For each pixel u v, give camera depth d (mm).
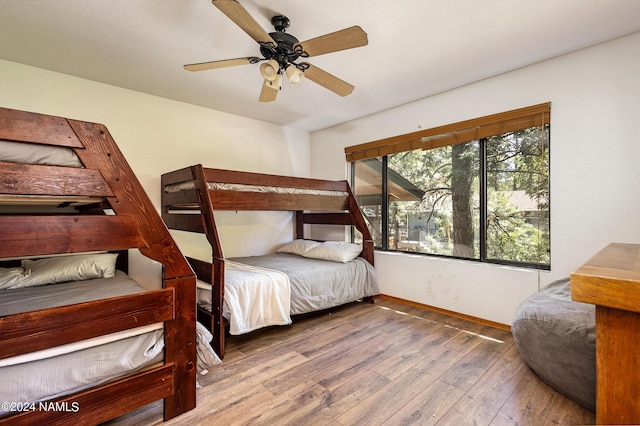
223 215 3943
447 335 2689
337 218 4137
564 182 2518
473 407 1714
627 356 604
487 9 1917
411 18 2008
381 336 2674
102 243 1477
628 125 2234
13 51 2428
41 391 1272
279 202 3250
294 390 1879
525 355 2043
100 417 1405
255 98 3457
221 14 1962
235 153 4055
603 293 625
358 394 1837
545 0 1837
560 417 1622
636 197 2205
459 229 3273
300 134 4832
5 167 1249
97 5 1864
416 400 1777
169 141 3488
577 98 2445
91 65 2670
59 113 2818
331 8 1904
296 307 2812
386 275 3842
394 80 2979
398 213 3861
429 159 3523
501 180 2959
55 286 2059
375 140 3982
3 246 1248
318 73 2145
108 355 1442
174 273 1667
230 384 1943
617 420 615
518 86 2748
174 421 1606
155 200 3395
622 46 2254
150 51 2434
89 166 1461
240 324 2361
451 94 3217
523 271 2717
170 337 1639
